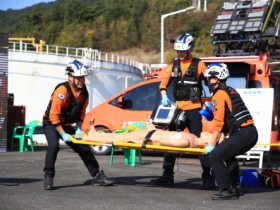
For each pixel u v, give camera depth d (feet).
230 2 51.62
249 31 49.06
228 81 38.96
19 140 47.39
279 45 50.52
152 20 254.47
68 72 21.91
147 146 20.93
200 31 215.51
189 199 20.54
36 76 84.43
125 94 41.45
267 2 49.39
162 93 24.32
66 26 253.24
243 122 20.25
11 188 22.52
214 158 20.43
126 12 265.54
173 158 24.34
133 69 100.53
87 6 267.59
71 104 22.11
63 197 20.34
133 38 253.65
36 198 20.02
